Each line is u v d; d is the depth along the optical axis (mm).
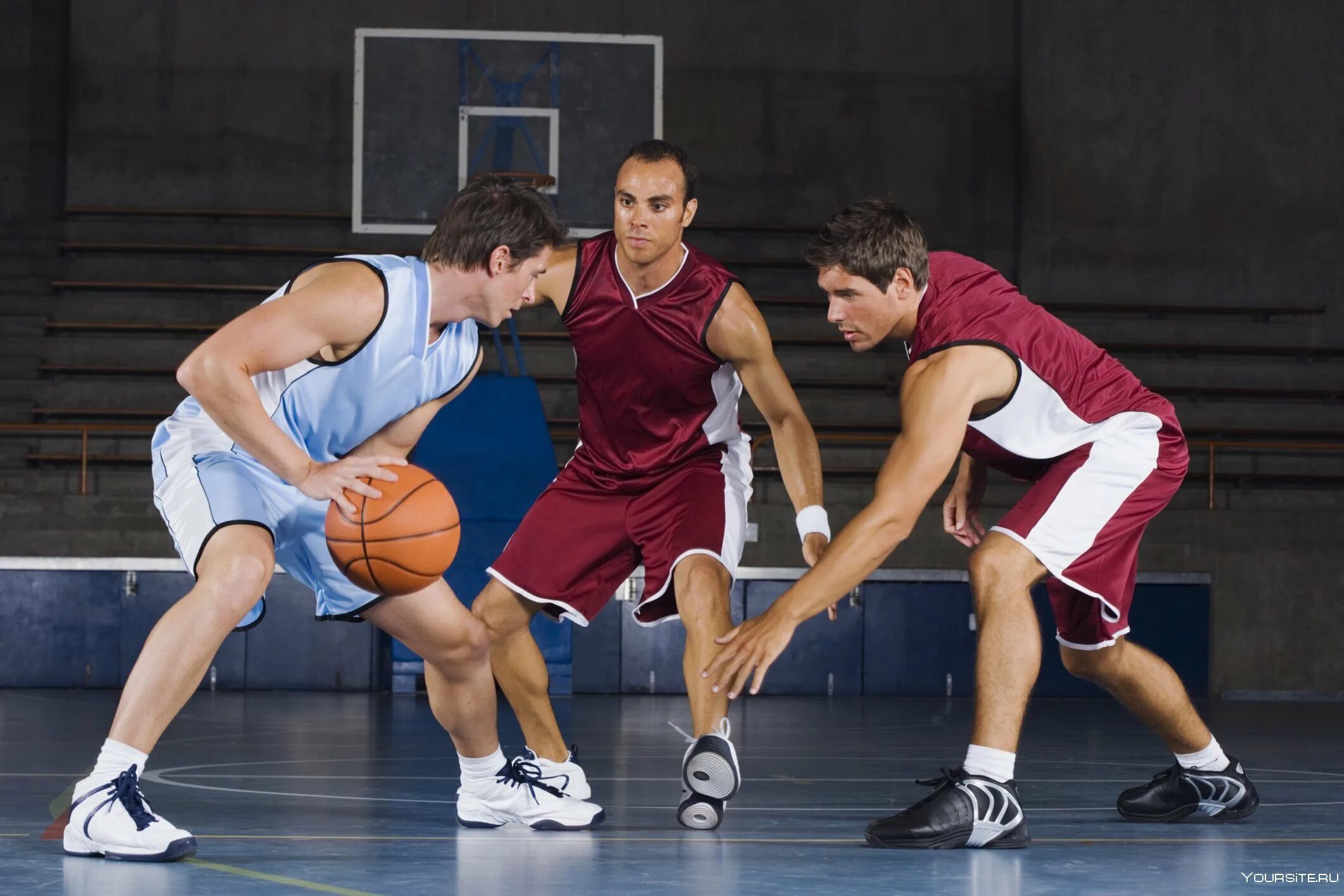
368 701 11211
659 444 4449
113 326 15469
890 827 3525
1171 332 16484
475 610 4312
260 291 15953
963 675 13008
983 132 17188
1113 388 3873
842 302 3662
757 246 16828
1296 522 13844
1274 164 16969
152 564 12414
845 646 12930
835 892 2846
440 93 16672
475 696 3816
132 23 16609
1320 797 5215
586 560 4414
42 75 16266
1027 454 3846
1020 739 8641
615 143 16766
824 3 17219
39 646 12320
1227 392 15859
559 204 16672
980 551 3730
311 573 3641
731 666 3234
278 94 16703
